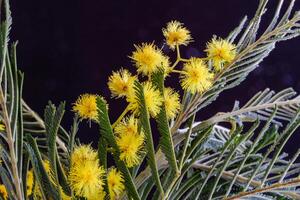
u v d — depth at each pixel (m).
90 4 0.98
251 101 0.45
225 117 0.41
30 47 0.99
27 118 0.46
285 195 0.41
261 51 0.41
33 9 0.98
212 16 0.96
